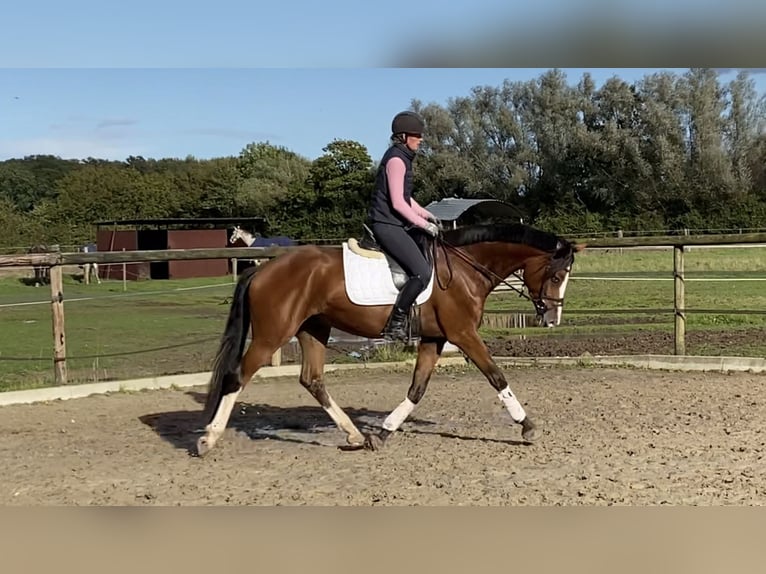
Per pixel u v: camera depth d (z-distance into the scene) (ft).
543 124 147.43
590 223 137.28
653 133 136.46
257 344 18.39
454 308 18.61
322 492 15.44
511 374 29.94
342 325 18.67
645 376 28.68
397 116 18.12
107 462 18.10
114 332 44.73
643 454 17.90
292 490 15.60
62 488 15.98
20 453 19.03
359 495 15.17
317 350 19.56
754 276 65.16
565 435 20.03
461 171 154.30
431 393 26.58
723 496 14.73
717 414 22.08
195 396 27.04
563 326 40.45
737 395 24.72
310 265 18.33
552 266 19.22
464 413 23.26
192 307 60.80
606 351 33.88
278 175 172.35
